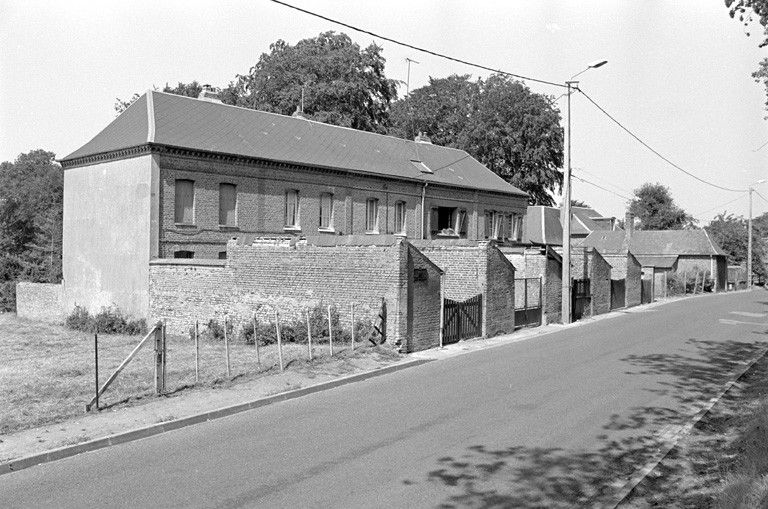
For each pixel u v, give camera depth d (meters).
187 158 29.98
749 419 11.12
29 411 11.95
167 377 15.02
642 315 34.16
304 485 8.37
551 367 17.30
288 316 22.28
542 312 28.97
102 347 22.70
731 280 74.69
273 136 36.34
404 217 42.38
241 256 23.95
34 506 7.75
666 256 70.06
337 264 20.95
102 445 10.27
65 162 33.97
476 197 48.22
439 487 8.32
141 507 7.65
